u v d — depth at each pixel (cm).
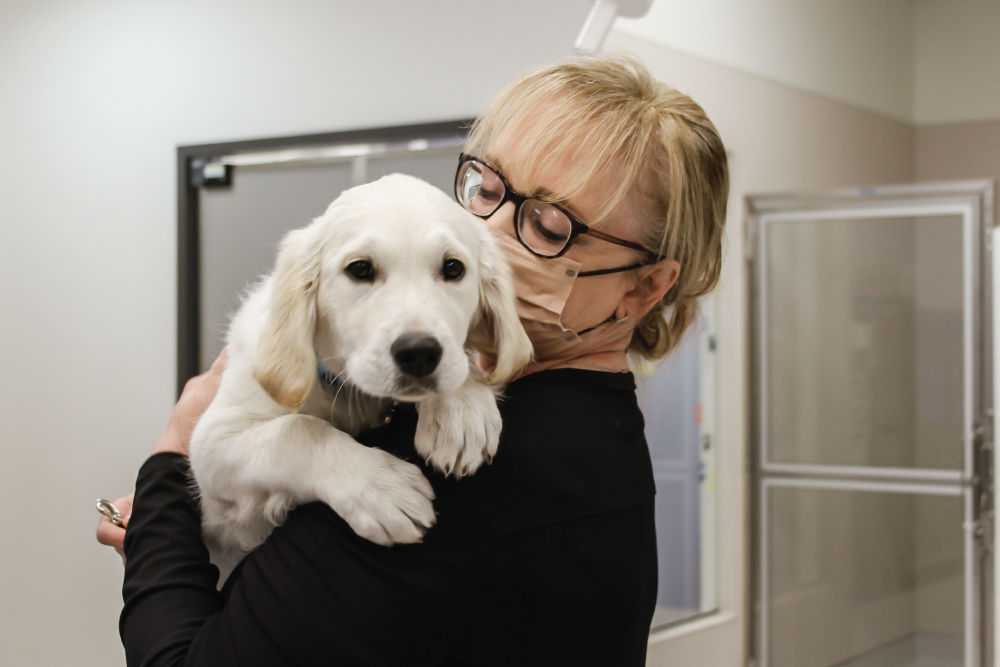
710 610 321
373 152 226
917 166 473
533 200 95
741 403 329
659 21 285
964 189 325
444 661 79
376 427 95
